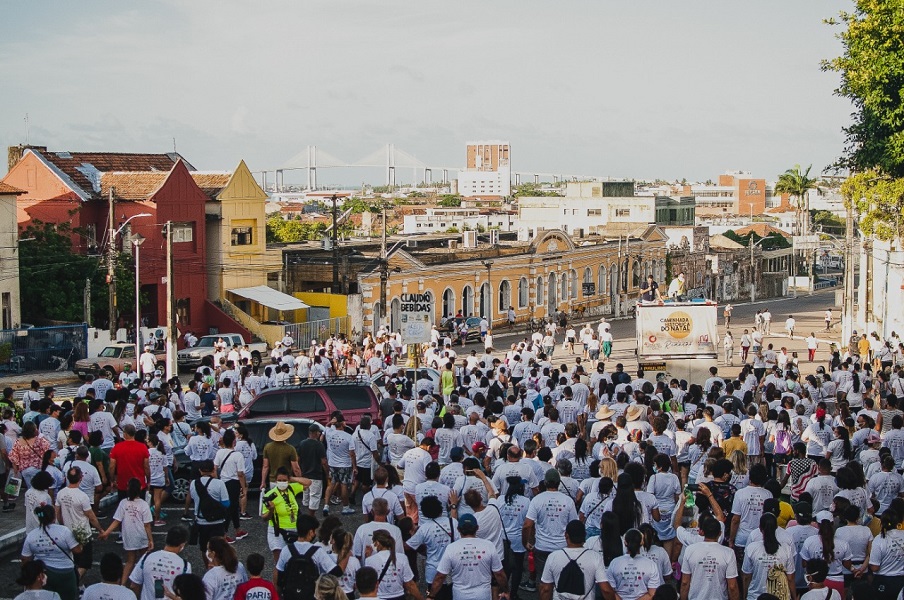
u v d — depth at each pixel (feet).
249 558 36.76
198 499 50.34
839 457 64.54
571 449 58.65
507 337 217.77
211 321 184.24
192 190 181.06
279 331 181.88
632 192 418.10
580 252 265.13
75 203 176.04
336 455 65.00
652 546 40.63
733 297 374.43
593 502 46.93
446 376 100.48
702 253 349.61
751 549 40.93
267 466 58.65
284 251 212.02
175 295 178.70
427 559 43.88
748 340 165.37
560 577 39.32
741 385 98.58
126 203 177.17
